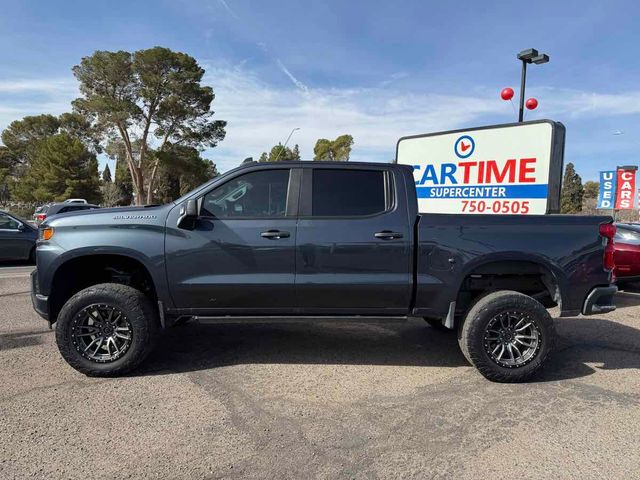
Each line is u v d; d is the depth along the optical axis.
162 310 4.29
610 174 22.47
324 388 4.04
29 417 3.41
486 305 4.20
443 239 4.27
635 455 2.99
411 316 4.43
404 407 3.68
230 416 3.47
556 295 4.39
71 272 4.49
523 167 7.58
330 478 2.71
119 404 3.64
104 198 54.31
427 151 8.91
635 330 6.17
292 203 4.32
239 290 4.23
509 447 3.07
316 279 4.24
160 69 40.22
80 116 44.94
